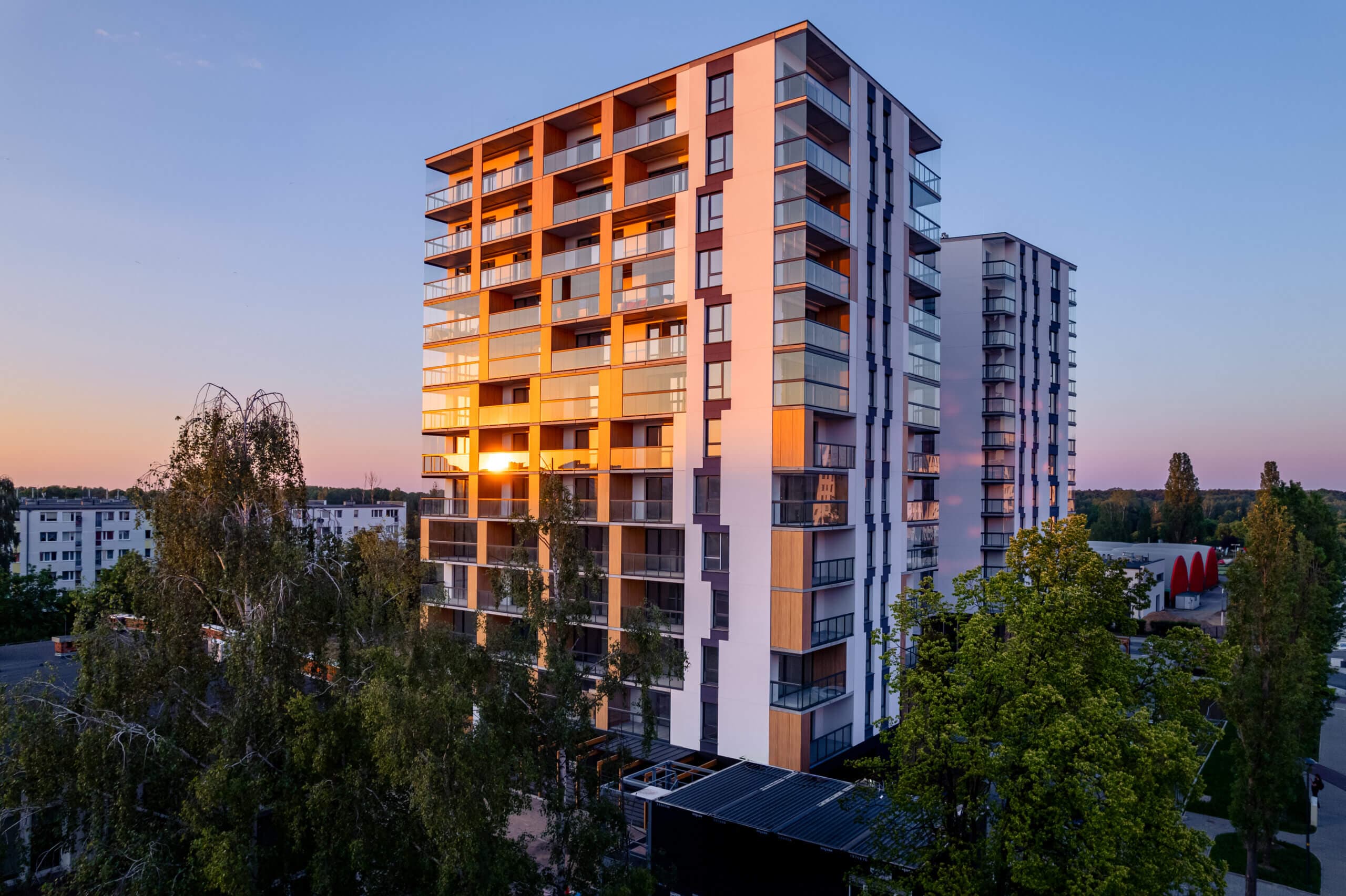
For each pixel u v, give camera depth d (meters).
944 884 17.30
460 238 45.09
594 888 18.17
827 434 35.56
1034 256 64.25
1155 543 102.12
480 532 42.53
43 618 67.12
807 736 30.72
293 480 23.17
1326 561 50.59
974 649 18.27
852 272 35.03
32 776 18.25
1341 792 37.50
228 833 16.75
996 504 59.53
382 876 18.88
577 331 40.25
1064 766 16.31
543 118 40.31
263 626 19.75
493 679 18.88
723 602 33.03
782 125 32.50
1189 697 17.88
